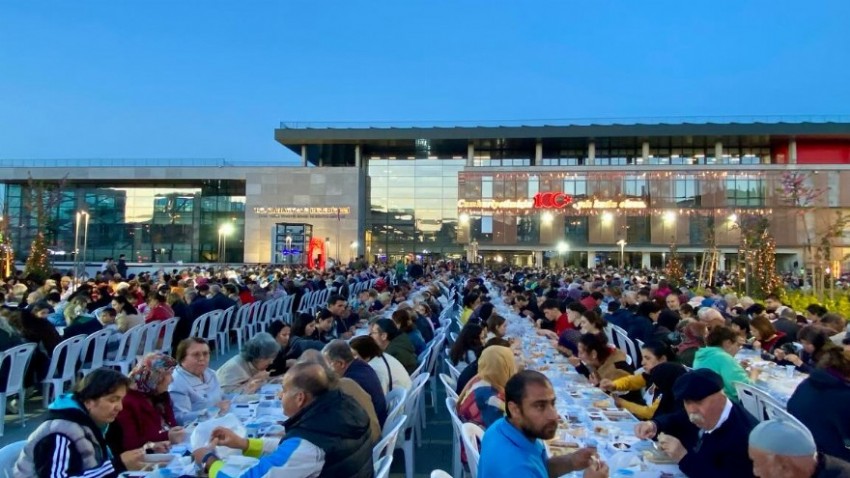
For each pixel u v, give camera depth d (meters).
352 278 25.72
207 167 61.47
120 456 3.72
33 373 7.90
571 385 6.54
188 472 3.54
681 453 3.85
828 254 21.75
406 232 65.06
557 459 3.27
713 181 58.31
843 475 2.45
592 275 33.22
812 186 56.28
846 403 4.36
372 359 6.13
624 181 59.56
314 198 61.06
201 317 12.37
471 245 58.59
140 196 63.31
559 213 60.03
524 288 19.41
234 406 5.44
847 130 58.69
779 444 2.49
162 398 4.69
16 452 3.34
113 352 9.43
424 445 7.29
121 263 27.78
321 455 3.23
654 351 6.20
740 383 5.68
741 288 21.75
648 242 58.47
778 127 59.09
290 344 7.67
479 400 4.72
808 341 6.92
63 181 44.47
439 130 61.72
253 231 61.06
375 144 64.25
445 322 12.94
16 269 28.98
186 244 62.69
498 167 61.28
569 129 60.50
